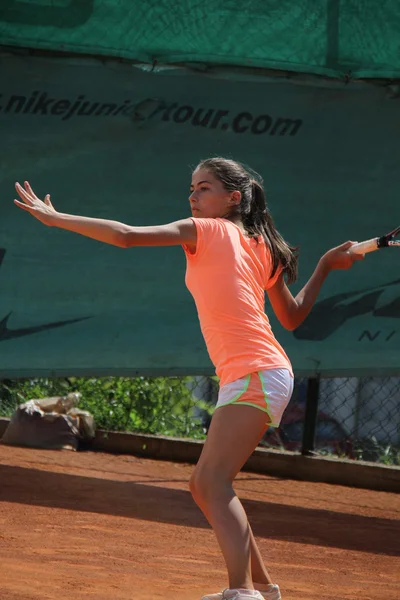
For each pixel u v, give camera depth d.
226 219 9.44
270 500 17.92
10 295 18.16
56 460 19.91
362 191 19.52
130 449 21.77
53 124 18.30
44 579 10.40
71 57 18.33
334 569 12.52
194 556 12.39
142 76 18.61
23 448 21.00
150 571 11.27
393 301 19.69
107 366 18.56
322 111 19.33
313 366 19.33
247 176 9.62
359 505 18.17
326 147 19.36
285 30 19.06
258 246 9.31
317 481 20.39
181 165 18.81
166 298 18.86
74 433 21.56
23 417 21.33
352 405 25.67
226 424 8.64
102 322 18.58
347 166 19.45
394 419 25.33
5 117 18.11
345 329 19.48
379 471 19.98
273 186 19.14
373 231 19.58
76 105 18.39
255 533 14.66
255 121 19.05
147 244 8.55
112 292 18.62
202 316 9.05
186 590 10.48
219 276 8.84
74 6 18.27
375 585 11.77
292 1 19.05
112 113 18.53
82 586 10.23
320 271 10.46
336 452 22.80
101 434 22.02
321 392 25.86
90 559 11.63
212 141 18.92
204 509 8.66
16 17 18.02
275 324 19.23
